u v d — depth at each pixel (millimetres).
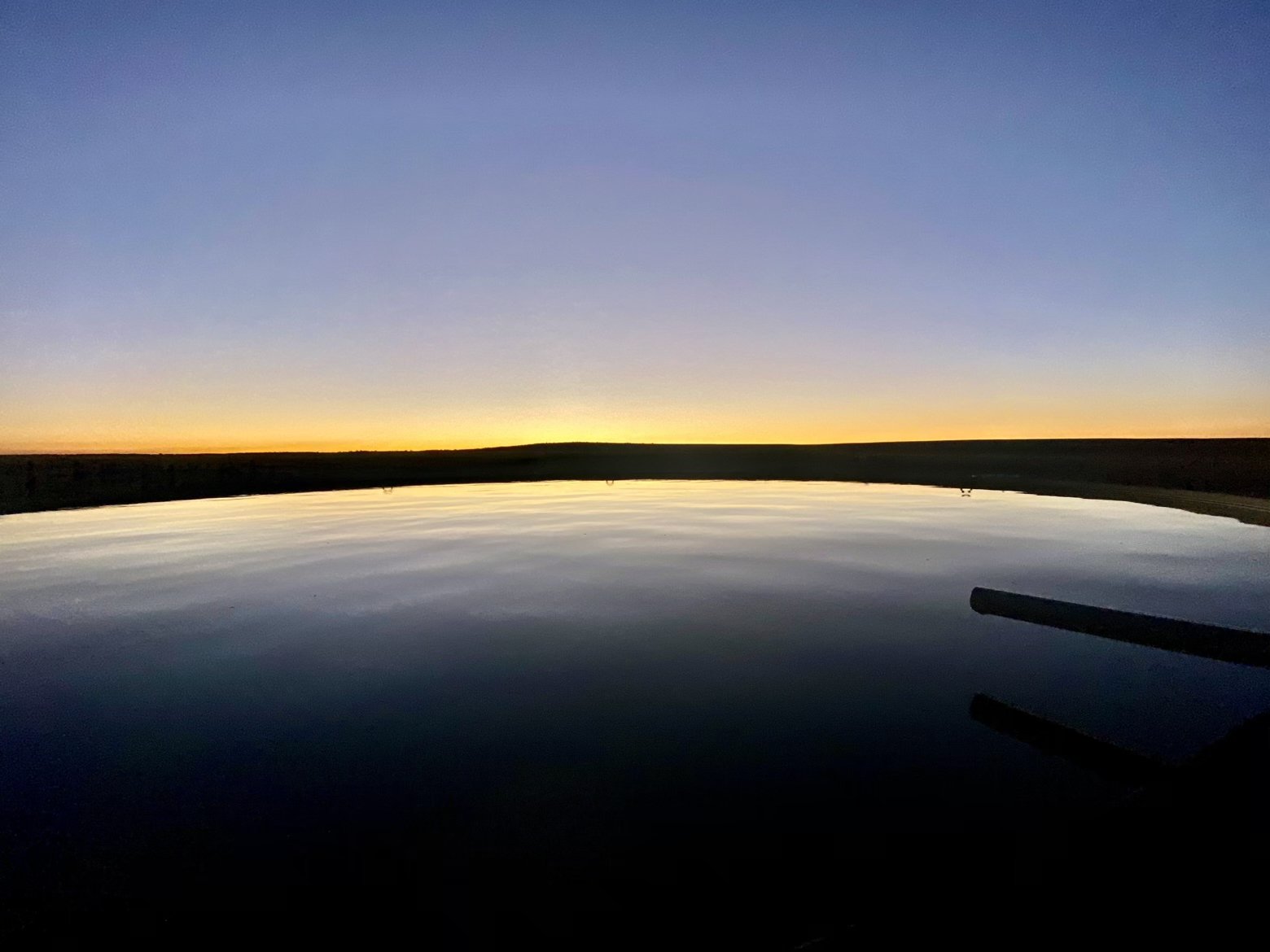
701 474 32625
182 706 4281
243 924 2391
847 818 3010
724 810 3082
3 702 4359
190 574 8039
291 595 7008
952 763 3490
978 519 13008
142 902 2529
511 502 17641
